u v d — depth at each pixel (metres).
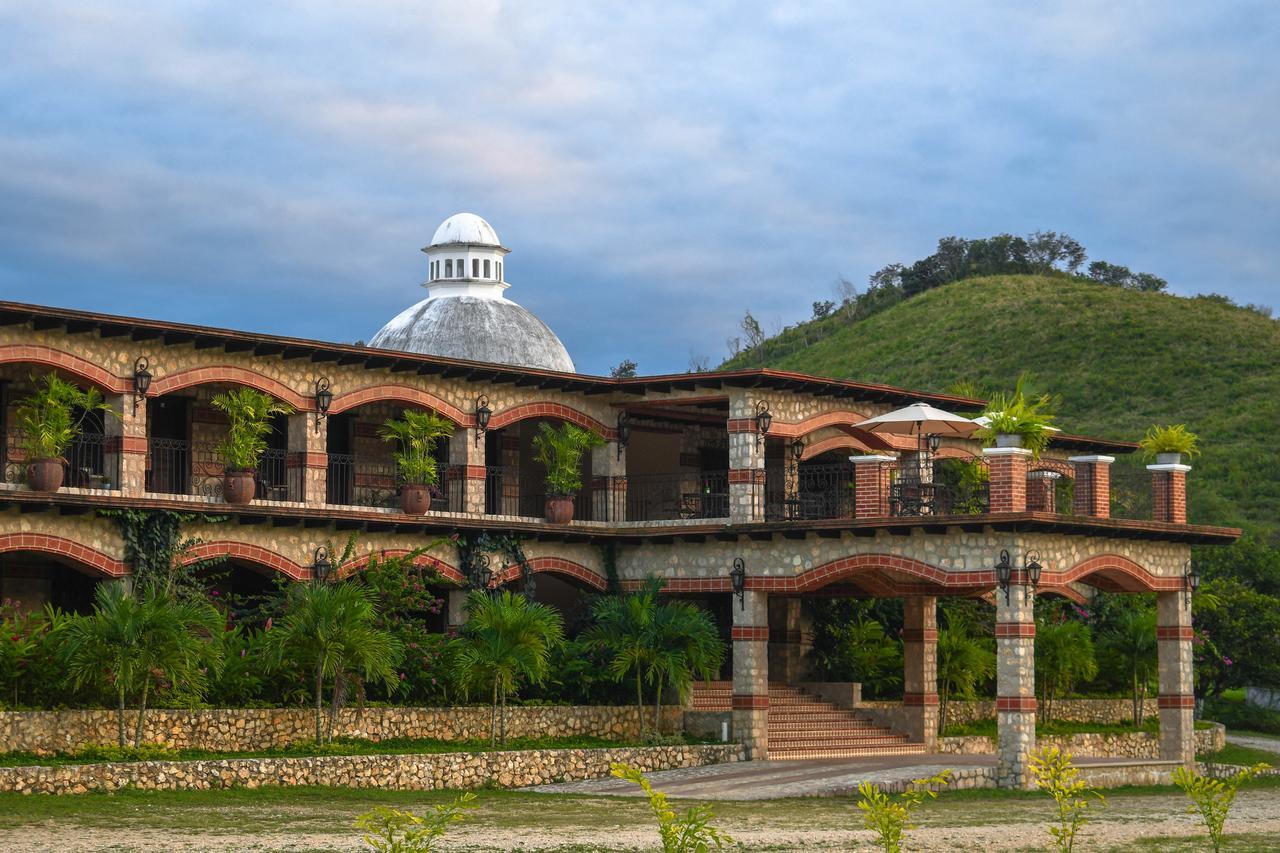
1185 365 89.94
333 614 30.67
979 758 37.06
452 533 36.34
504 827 25.12
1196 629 52.72
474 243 49.91
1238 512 72.44
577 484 38.69
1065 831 19.27
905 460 43.72
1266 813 30.61
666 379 38.19
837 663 41.69
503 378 37.72
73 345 31.45
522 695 35.69
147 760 27.72
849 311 118.50
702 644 35.84
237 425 33.06
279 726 30.73
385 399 36.19
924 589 39.00
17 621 28.83
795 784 31.70
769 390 38.22
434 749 32.09
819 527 35.06
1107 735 42.81
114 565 31.08
